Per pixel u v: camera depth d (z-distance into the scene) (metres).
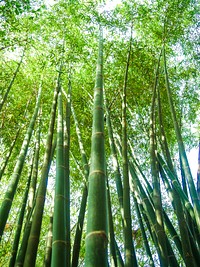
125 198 2.78
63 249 2.17
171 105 3.83
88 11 5.84
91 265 1.53
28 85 6.28
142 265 6.16
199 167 4.20
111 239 3.01
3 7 4.80
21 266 2.58
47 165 3.07
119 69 5.77
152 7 5.78
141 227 3.96
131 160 4.47
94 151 2.14
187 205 3.19
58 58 5.41
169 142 6.07
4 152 6.08
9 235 5.88
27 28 5.83
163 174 3.86
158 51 5.89
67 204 2.81
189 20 5.95
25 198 3.86
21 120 5.56
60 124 3.50
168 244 3.04
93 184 1.92
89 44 5.93
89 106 6.05
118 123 5.77
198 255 2.79
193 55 6.41
